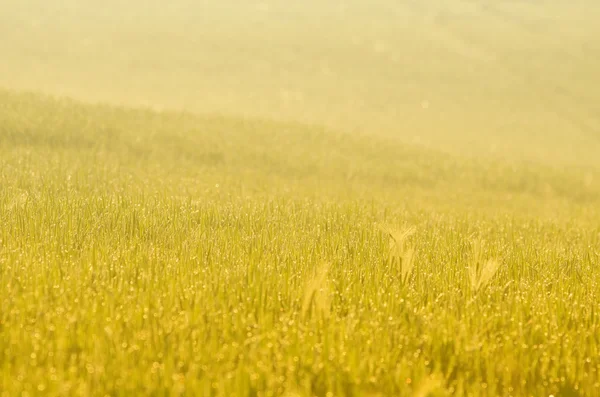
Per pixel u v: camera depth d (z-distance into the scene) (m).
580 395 10.98
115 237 18.77
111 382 9.65
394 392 10.35
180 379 9.68
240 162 51.56
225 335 11.48
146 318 11.95
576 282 17.22
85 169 34.66
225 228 21.36
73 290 13.20
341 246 19.23
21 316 11.54
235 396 9.48
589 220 36.38
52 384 9.23
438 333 12.17
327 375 10.41
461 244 21.34
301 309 12.77
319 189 41.16
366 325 12.34
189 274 14.80
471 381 11.12
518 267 18.36
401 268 15.52
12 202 21.14
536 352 11.96
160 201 24.81
